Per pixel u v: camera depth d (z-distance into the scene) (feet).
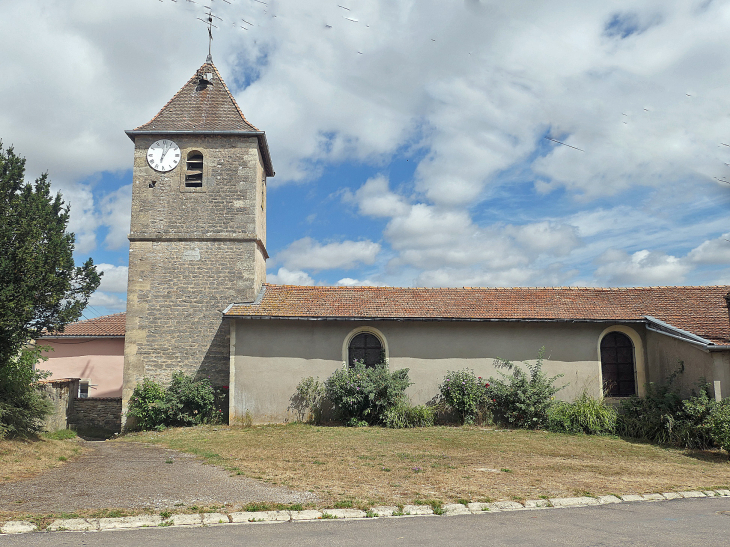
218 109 57.77
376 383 47.73
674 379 46.29
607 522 20.21
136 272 53.78
